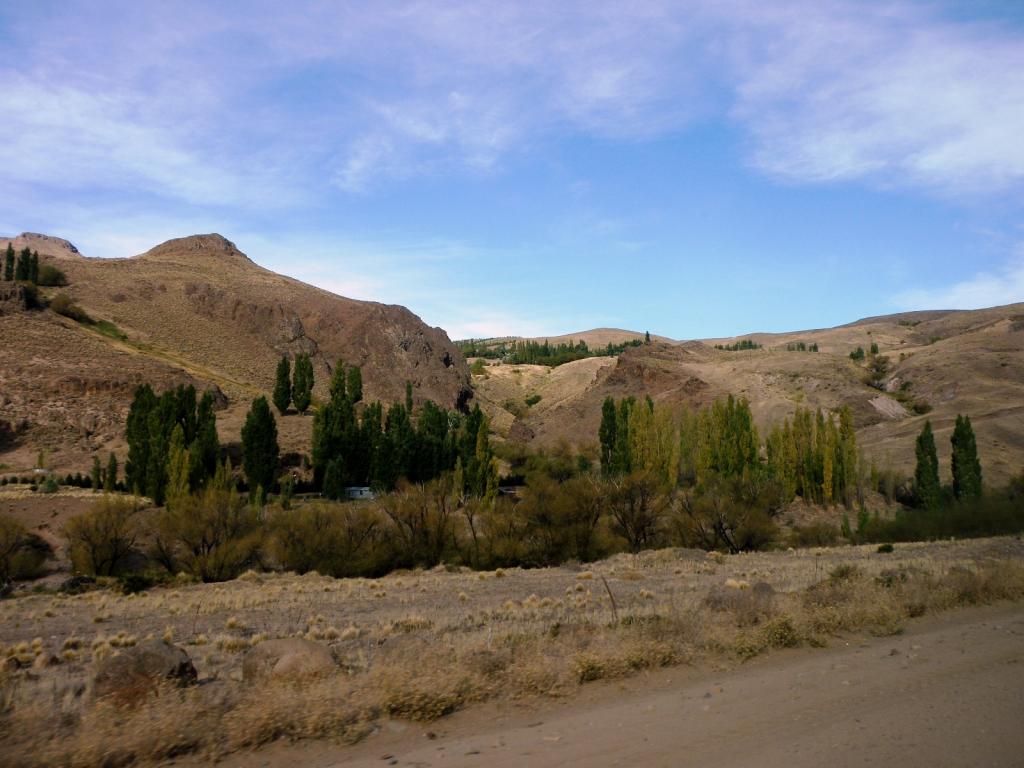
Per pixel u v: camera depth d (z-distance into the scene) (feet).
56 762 22.72
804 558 110.01
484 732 26.53
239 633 59.52
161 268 528.22
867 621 45.29
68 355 321.11
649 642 36.99
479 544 134.82
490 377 648.38
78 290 437.17
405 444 261.44
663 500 146.82
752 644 38.55
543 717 28.32
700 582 81.66
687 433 271.28
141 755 23.73
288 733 26.07
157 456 205.16
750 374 437.58
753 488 156.15
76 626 67.41
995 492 210.59
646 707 28.60
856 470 246.47
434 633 52.49
